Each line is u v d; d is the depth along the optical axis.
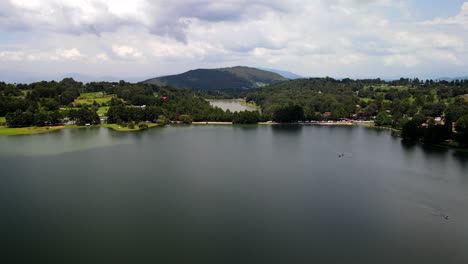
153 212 118.50
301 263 87.50
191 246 95.44
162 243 96.88
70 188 143.12
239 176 163.75
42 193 136.62
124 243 96.62
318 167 182.75
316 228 107.75
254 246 96.06
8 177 157.88
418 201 132.00
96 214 116.19
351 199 133.50
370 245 97.75
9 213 116.75
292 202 129.38
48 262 86.62
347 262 88.88
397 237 102.94
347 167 183.12
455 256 93.06
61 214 116.00
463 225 111.88
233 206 124.81
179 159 198.75
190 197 133.62
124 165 182.50
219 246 95.69
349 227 109.00
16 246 94.50
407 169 179.12
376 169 178.88
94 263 86.50
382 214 119.25
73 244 95.81
